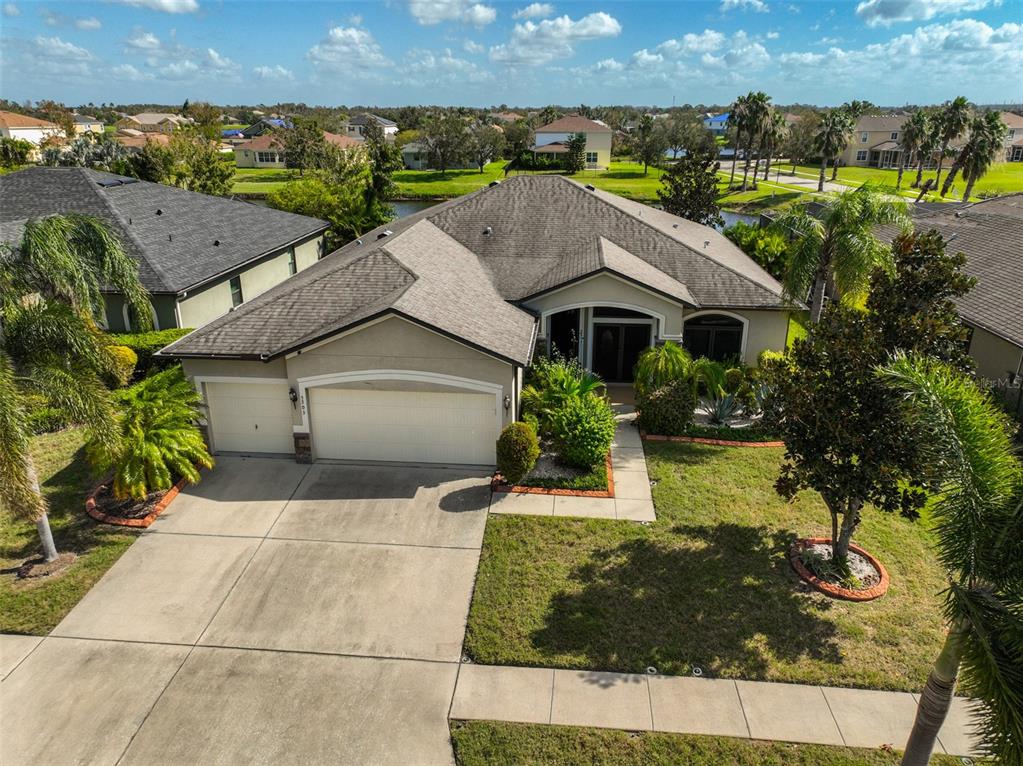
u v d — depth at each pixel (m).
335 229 41.84
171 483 14.91
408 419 16.05
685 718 9.35
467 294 18.61
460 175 97.81
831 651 10.50
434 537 13.43
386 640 10.79
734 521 13.98
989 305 21.39
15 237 16.75
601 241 22.50
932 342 10.34
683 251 22.91
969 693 6.59
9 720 9.34
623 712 9.45
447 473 15.95
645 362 18.64
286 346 15.51
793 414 11.00
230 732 9.19
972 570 6.91
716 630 10.92
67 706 9.57
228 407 16.52
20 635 10.87
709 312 21.05
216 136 96.75
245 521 13.99
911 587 11.98
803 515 14.21
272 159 108.56
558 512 14.30
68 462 16.38
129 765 8.70
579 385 17.27
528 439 14.84
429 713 9.46
